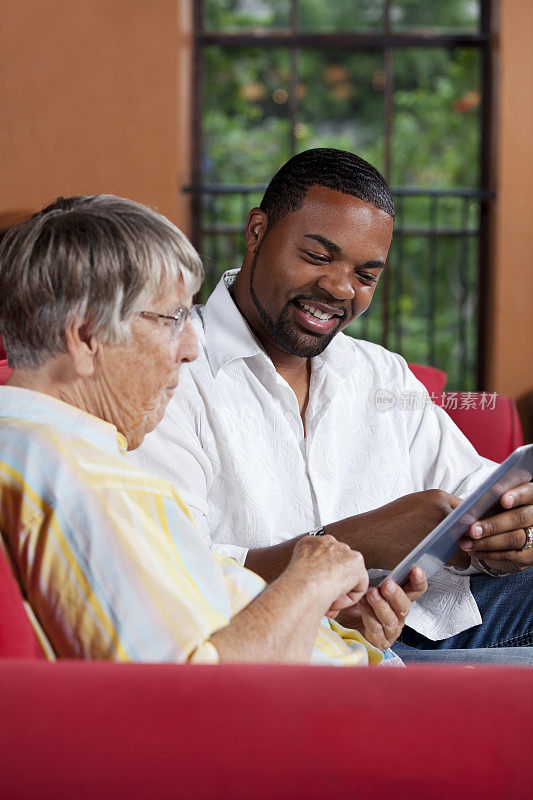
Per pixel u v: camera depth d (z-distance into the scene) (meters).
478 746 0.58
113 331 0.98
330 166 1.58
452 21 4.33
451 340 4.42
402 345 4.46
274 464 1.65
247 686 0.62
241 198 4.41
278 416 1.64
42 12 3.78
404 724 0.59
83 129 3.83
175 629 0.85
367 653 1.24
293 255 1.58
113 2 3.79
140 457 1.50
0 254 0.99
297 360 1.69
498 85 4.09
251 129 4.44
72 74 3.81
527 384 4.09
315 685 0.62
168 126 3.84
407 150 4.41
